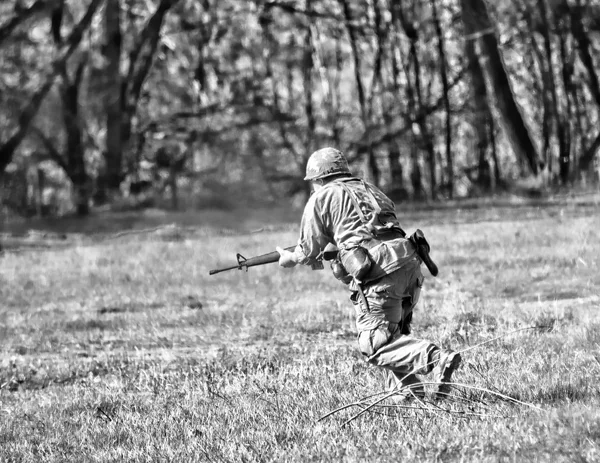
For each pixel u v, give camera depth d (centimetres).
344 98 10194
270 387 1467
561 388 1228
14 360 2012
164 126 8531
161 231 5509
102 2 8181
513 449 982
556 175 7475
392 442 1062
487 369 1393
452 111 8750
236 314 2412
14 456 1221
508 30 8919
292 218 6159
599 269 2727
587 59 8900
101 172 8012
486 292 2512
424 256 1225
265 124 8506
